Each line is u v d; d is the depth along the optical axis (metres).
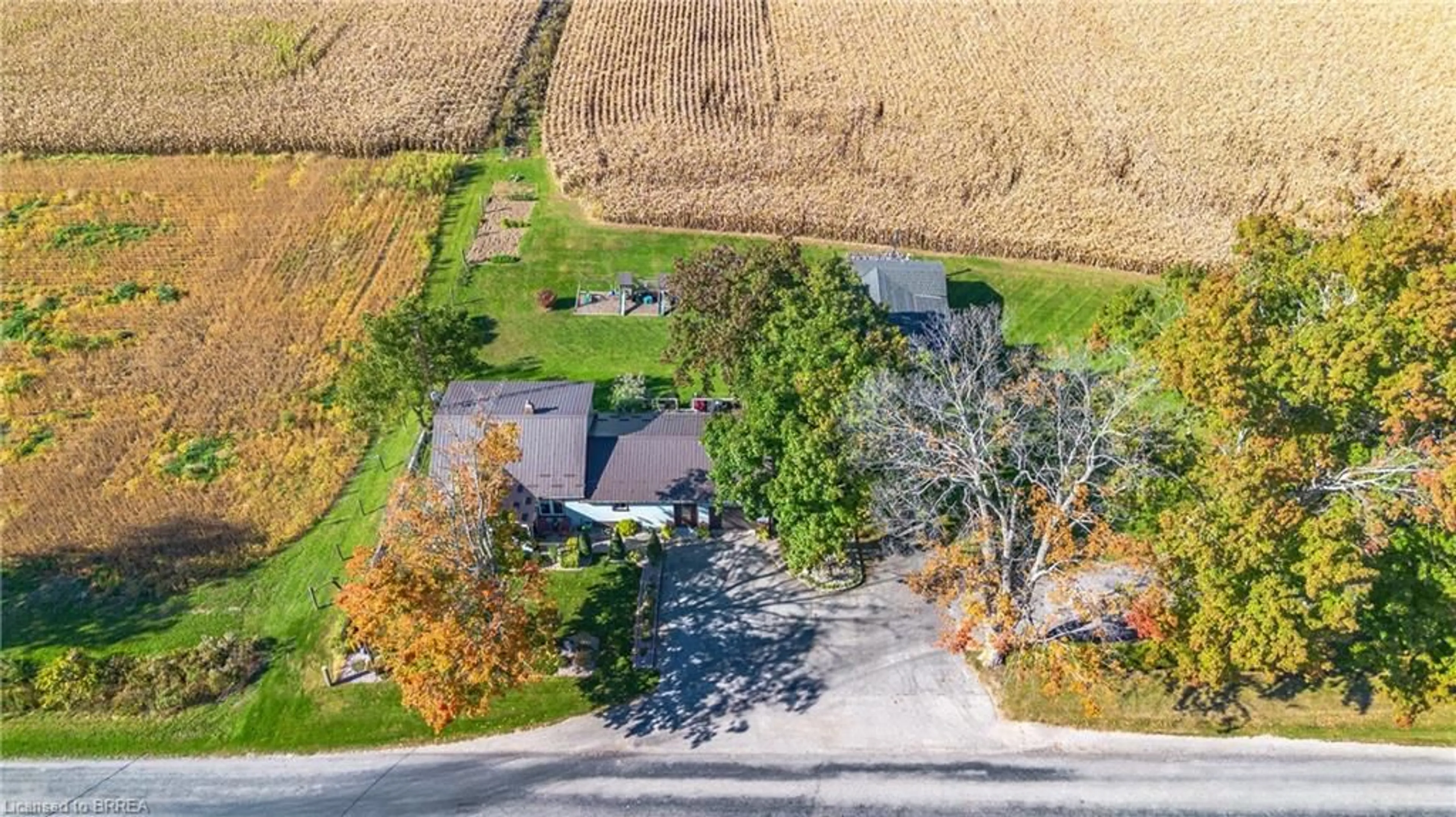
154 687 41.62
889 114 89.56
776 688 42.56
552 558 48.53
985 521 38.69
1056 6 111.25
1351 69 96.75
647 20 107.38
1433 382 35.50
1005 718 41.28
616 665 43.44
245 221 77.12
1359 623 38.22
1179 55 100.44
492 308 68.44
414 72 96.44
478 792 38.19
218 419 57.72
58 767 39.09
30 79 93.25
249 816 37.25
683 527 50.97
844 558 45.44
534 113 92.81
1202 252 71.19
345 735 40.34
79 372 61.09
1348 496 37.62
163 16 106.94
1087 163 82.38
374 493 52.47
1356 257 38.28
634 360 63.41
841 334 46.38
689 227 77.31
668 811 37.44
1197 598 37.19
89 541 49.28
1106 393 43.81
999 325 54.59
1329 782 38.41
